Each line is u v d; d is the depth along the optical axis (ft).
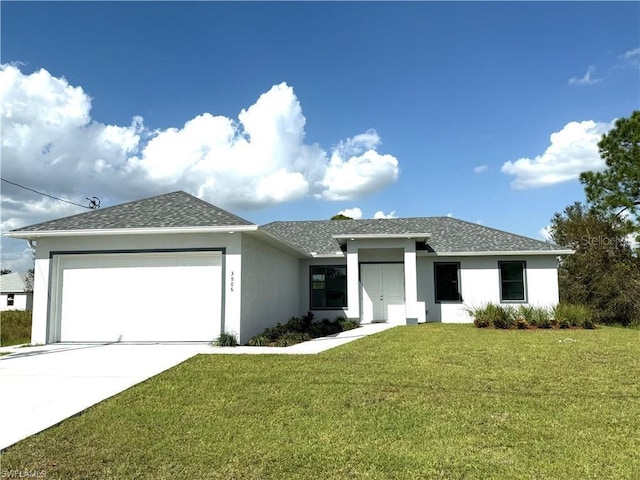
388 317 64.03
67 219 43.60
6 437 16.43
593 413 18.52
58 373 26.76
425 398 20.67
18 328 57.77
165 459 14.47
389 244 57.72
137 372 26.73
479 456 14.35
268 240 45.83
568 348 33.94
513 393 21.44
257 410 19.34
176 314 40.27
